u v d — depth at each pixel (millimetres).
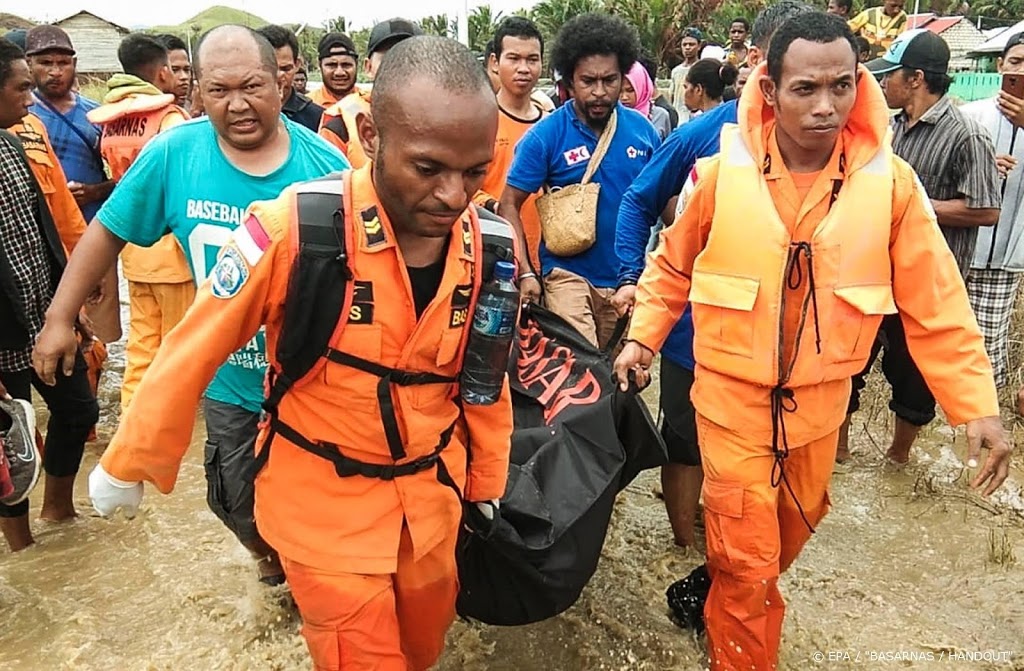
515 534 2541
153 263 4418
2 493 3285
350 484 2086
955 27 35656
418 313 2002
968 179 4215
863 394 5504
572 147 4086
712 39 29219
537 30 4754
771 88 2510
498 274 2035
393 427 2027
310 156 3053
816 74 2332
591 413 2973
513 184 4141
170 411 1956
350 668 2104
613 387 3090
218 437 3070
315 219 1886
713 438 2723
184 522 4109
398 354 1993
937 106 4348
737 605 2750
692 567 3705
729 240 2549
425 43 1763
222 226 2941
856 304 2486
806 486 2787
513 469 2801
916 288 2543
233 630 3287
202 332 1940
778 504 2840
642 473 4617
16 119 3773
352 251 1892
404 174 1758
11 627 3320
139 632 3291
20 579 3627
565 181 4125
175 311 4523
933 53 4273
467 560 2619
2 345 3611
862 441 4949
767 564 2711
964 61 33500
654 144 4188
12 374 3689
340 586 2078
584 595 3475
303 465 2094
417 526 2135
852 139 2518
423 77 1706
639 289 2906
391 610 2137
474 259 2008
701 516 4035
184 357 1941
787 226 2555
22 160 3621
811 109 2355
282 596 3432
